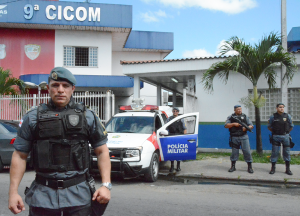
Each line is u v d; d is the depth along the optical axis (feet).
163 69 39.78
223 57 36.86
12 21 53.62
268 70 32.35
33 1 54.13
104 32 58.65
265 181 23.63
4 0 53.52
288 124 25.23
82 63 58.34
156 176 24.11
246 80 37.11
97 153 8.09
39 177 7.43
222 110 37.96
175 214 14.94
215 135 38.01
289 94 35.68
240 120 25.84
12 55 56.80
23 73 56.80
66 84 7.70
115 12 56.39
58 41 57.52
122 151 21.65
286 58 29.30
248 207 16.37
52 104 7.80
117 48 69.51
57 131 7.29
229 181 24.03
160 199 17.85
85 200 7.48
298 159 31.24
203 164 29.78
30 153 7.68
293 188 21.59
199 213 15.14
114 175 21.89
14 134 27.12
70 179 7.37
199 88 38.96
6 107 42.50
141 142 22.79
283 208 16.29
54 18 54.60
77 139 7.53
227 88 37.88
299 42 54.08
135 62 40.86
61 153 7.33
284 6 30.73
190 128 32.94
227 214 15.05
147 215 14.74
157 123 27.91
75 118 7.47
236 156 26.18
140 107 29.32
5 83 46.06
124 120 27.09
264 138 36.22
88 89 55.77
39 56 57.11
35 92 53.67
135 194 19.10
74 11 55.11
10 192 7.24
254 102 31.53
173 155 24.77
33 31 57.21
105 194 7.52
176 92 70.03
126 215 14.71
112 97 36.83
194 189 20.88
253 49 29.30
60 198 7.22
